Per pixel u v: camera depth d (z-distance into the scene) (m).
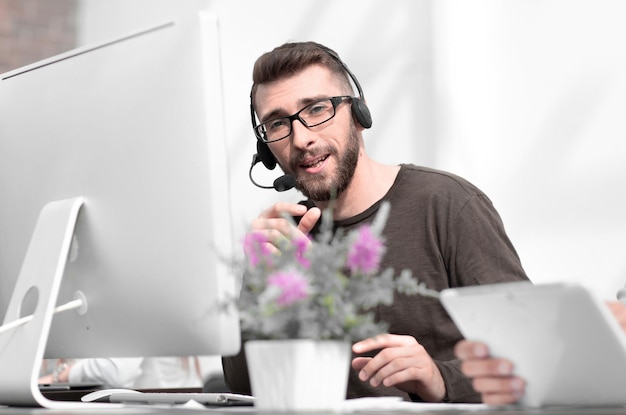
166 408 1.45
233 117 4.79
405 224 2.24
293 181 2.15
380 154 4.50
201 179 1.36
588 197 3.72
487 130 4.10
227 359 2.07
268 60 2.15
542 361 1.28
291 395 1.24
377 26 4.50
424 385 1.62
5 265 1.68
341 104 2.17
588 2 3.74
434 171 2.34
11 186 1.66
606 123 3.67
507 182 4.01
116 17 5.12
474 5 4.15
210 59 1.38
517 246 3.95
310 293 1.22
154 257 1.42
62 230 1.50
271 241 1.50
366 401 1.38
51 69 1.59
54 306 1.50
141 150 1.43
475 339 1.34
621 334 1.18
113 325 1.49
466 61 4.18
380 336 1.60
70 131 1.54
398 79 4.43
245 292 1.27
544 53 3.90
